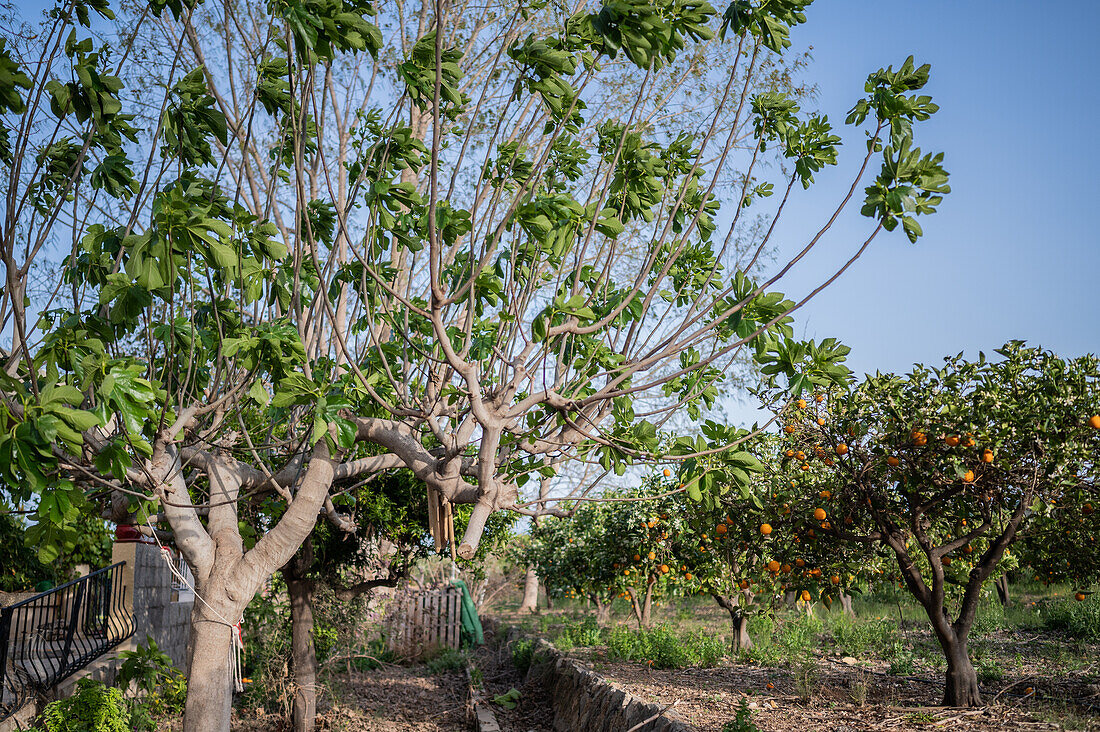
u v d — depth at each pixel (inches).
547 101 188.2
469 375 191.2
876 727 255.1
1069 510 282.5
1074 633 483.5
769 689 349.7
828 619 633.0
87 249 179.2
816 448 296.8
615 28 169.0
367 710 470.0
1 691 291.7
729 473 217.5
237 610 211.5
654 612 949.2
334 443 193.0
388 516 419.5
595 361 235.0
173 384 219.8
